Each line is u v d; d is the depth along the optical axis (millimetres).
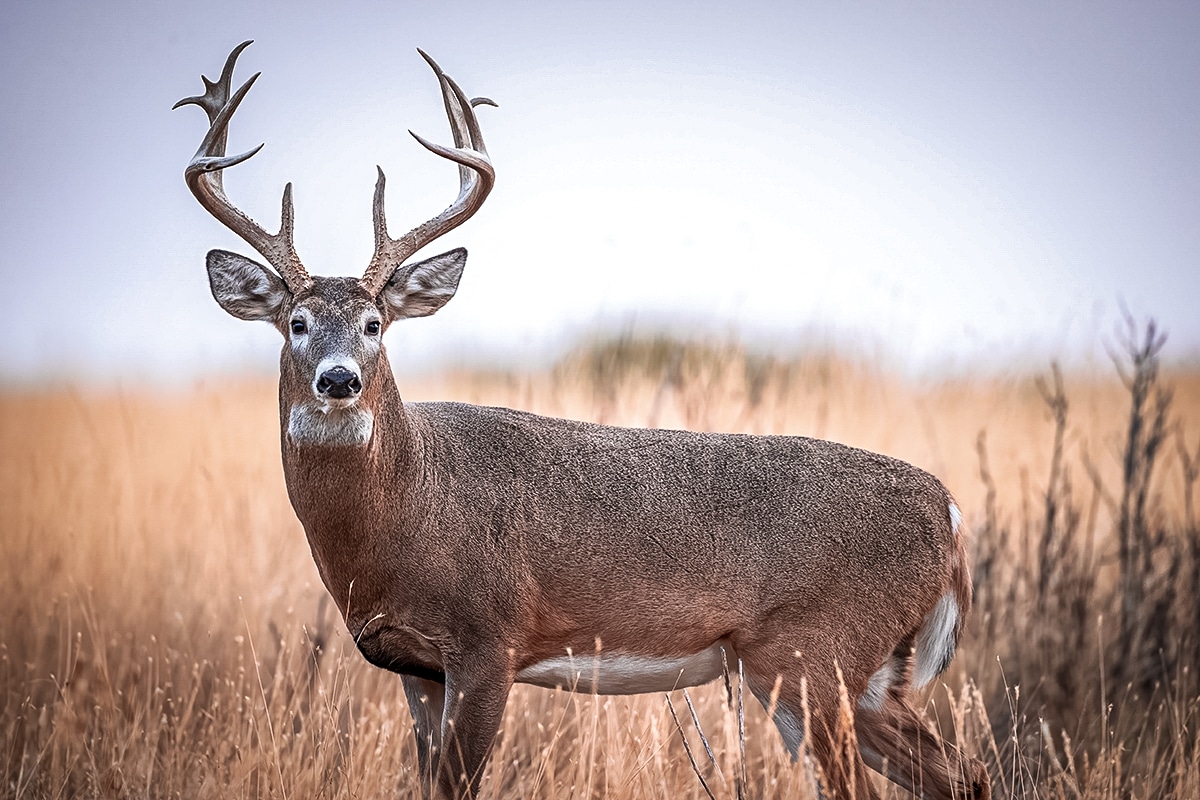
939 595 19469
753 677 19125
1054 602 25656
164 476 34156
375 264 19234
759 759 20281
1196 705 22875
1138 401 26172
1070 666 24141
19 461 34750
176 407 44812
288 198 19047
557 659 19125
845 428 32906
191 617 25469
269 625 24234
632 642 19016
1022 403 42938
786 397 32688
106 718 21047
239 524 28141
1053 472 26625
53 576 26453
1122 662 24359
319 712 20344
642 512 18922
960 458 34875
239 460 32594
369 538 18188
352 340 17953
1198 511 32031
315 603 26312
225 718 21844
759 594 18922
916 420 36500
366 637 18703
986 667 24141
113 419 41500
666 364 32031
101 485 31766
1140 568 25984
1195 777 19250
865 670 19000
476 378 41031
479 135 19938
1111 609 25844
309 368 18016
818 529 18984
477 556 18391
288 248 18984
